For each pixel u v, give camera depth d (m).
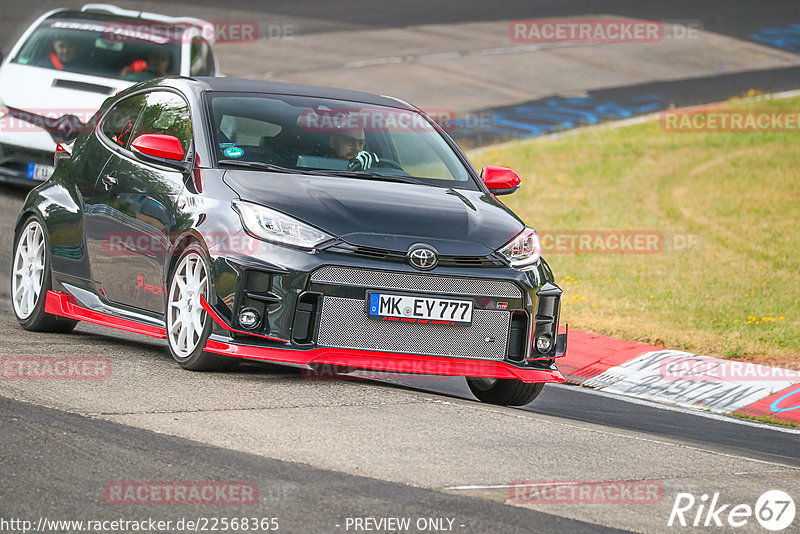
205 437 18.84
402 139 27.62
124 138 27.83
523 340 24.38
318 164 25.64
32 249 28.66
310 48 107.81
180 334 24.20
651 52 114.12
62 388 21.52
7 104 47.06
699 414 28.84
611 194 66.56
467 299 23.47
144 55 51.06
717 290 45.16
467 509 16.36
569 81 101.50
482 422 21.75
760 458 23.38
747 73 106.12
